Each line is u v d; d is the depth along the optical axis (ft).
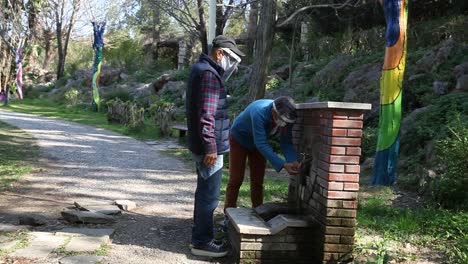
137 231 16.79
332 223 12.98
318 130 14.06
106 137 49.37
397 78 22.27
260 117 14.84
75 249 14.35
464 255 14.20
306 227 13.55
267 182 27.27
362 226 17.99
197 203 14.52
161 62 113.09
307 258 13.65
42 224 17.13
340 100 44.98
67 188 24.23
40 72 141.59
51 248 14.37
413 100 37.78
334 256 13.05
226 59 14.56
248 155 16.90
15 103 101.24
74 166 31.14
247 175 29.19
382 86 22.68
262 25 37.29
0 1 114.32
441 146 24.34
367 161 31.68
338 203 13.00
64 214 17.72
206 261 14.11
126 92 88.74
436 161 25.49
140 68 110.83
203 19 55.62
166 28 115.55
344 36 58.95
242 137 16.17
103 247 14.75
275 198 23.15
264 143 14.69
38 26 138.10
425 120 31.58
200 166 14.37
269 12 36.96
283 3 54.39
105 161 33.86
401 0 21.88
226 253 14.51
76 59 145.18
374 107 39.63
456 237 16.40
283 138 15.44
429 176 24.18
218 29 57.67
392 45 22.11
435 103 33.76
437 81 37.17
